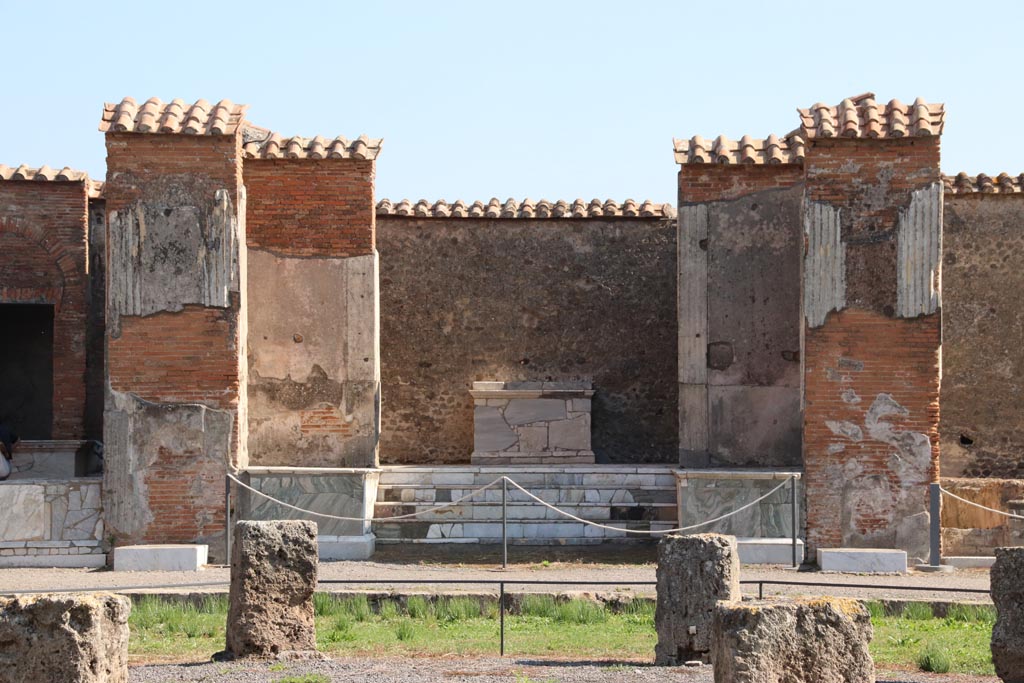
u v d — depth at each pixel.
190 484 15.93
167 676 9.75
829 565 15.57
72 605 8.43
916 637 11.82
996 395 19.52
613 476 17.22
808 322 16.11
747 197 17.45
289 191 17.47
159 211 16.06
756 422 17.39
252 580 10.59
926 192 16.03
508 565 15.59
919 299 16.02
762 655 8.09
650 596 13.19
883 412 15.98
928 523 15.86
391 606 13.06
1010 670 9.32
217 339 16.06
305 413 17.41
